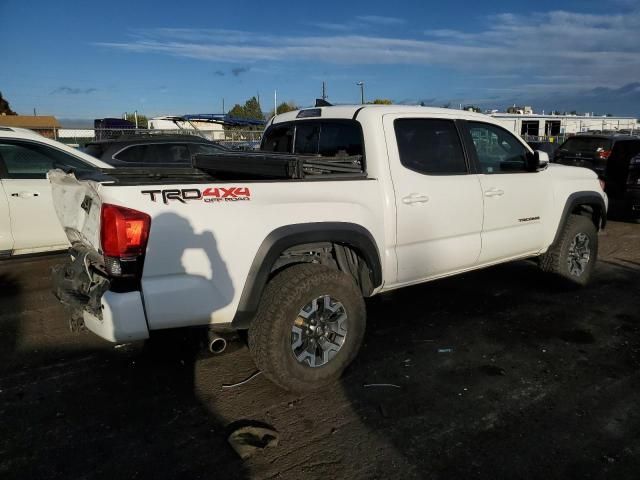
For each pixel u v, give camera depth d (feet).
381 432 10.07
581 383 12.04
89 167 20.29
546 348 13.93
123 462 9.13
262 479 8.73
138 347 13.78
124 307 9.37
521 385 11.94
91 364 12.86
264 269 10.57
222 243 10.11
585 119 112.98
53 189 12.42
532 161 16.75
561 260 17.98
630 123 119.24
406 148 13.42
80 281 10.84
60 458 9.22
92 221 10.18
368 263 12.41
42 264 21.71
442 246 14.11
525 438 9.90
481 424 10.36
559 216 17.71
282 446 9.62
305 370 11.18
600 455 9.40
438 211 13.82
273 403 11.12
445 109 14.98
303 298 10.88
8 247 18.33
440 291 18.75
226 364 12.92
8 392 11.47
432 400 11.27
